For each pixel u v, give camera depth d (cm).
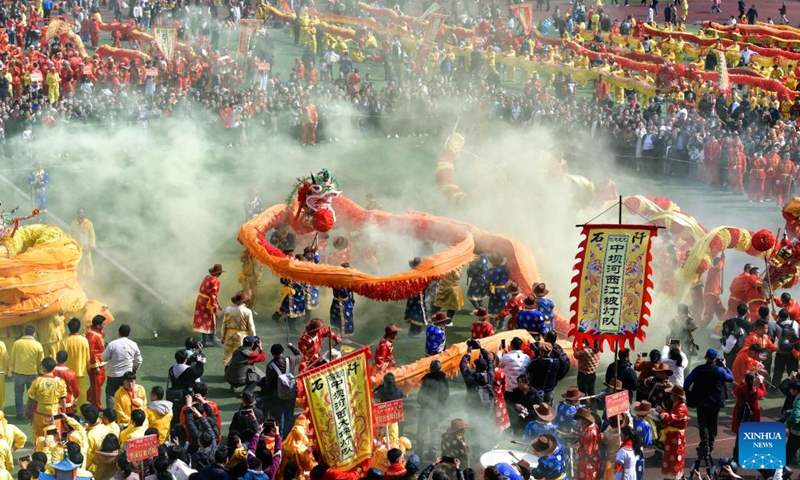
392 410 1831
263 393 2075
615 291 1948
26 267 2328
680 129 4428
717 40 6712
